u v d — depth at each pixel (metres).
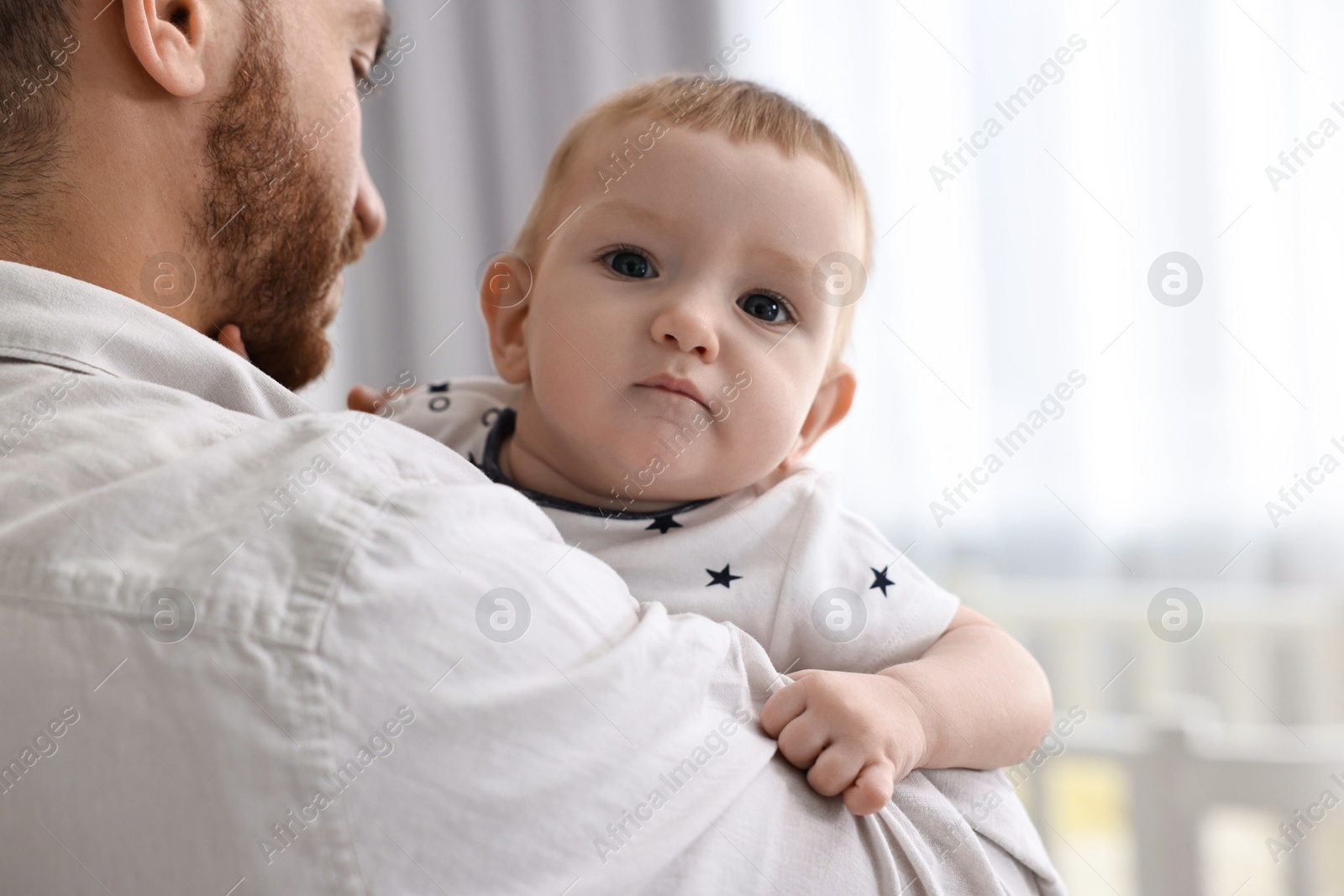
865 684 0.67
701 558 0.83
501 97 2.46
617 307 0.84
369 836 0.42
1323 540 2.16
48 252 0.63
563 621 0.50
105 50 0.64
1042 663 1.97
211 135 0.70
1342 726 1.83
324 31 0.81
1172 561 2.22
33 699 0.42
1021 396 2.28
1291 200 2.17
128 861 0.41
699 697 0.55
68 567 0.44
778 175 0.88
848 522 0.91
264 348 0.84
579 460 0.86
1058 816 1.47
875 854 0.58
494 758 0.44
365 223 1.04
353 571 0.44
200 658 0.42
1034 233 2.26
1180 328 2.21
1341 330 2.15
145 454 0.49
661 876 0.48
